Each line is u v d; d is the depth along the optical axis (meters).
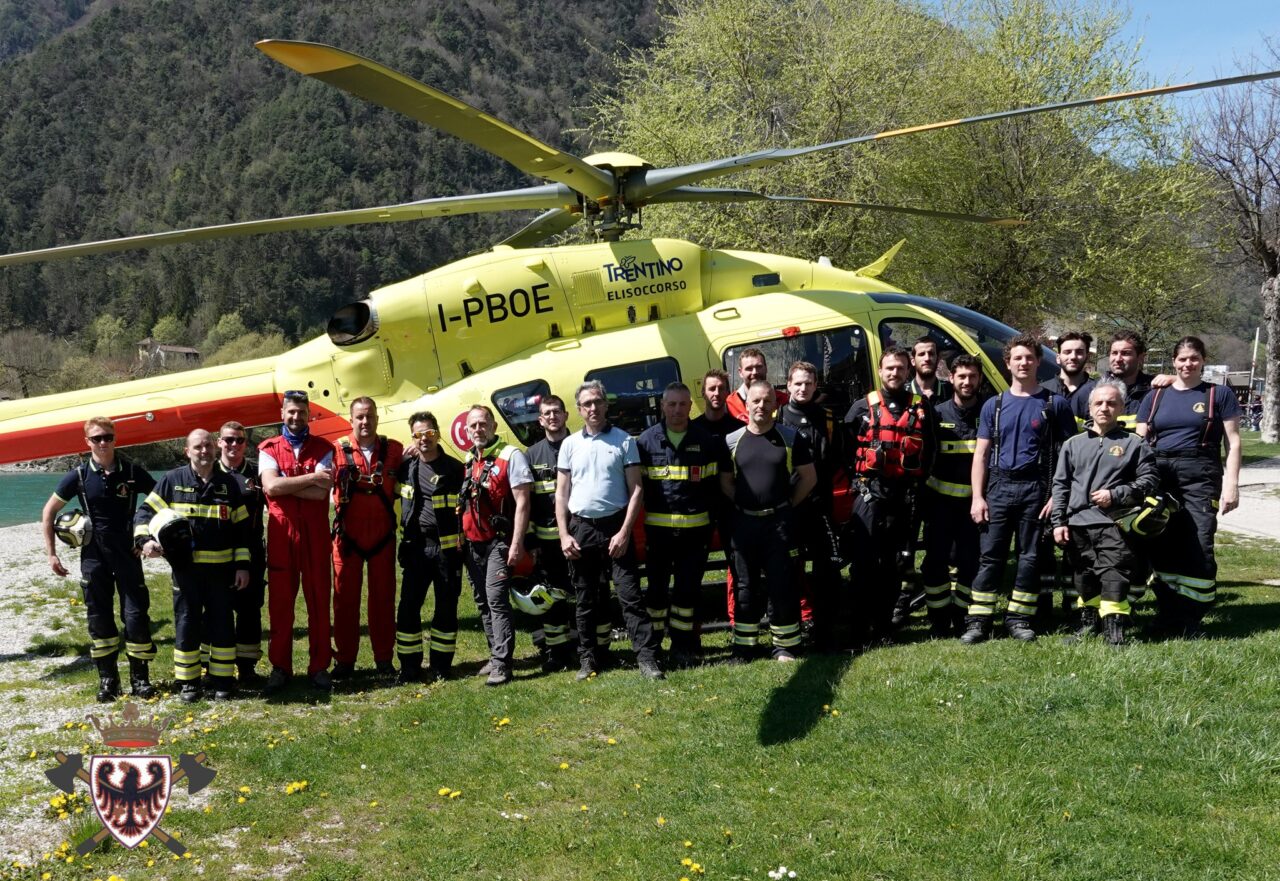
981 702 5.02
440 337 7.57
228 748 5.21
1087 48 19.91
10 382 51.81
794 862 3.74
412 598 6.38
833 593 6.25
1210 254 23.75
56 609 8.91
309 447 6.31
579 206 7.93
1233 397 5.95
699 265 8.04
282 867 3.98
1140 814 3.89
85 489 6.16
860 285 8.48
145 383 8.08
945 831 3.87
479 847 4.05
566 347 7.59
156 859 4.06
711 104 21.41
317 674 6.31
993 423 6.04
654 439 6.07
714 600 8.25
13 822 4.45
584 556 6.06
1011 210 20.14
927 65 21.23
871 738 4.74
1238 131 22.61
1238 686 4.95
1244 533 11.59
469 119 5.57
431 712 5.66
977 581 6.12
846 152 19.92
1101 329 27.34
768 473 5.96
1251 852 3.57
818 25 21.28
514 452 6.24
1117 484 5.65
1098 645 5.66
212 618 6.09
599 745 5.01
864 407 6.21
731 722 5.10
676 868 3.76
